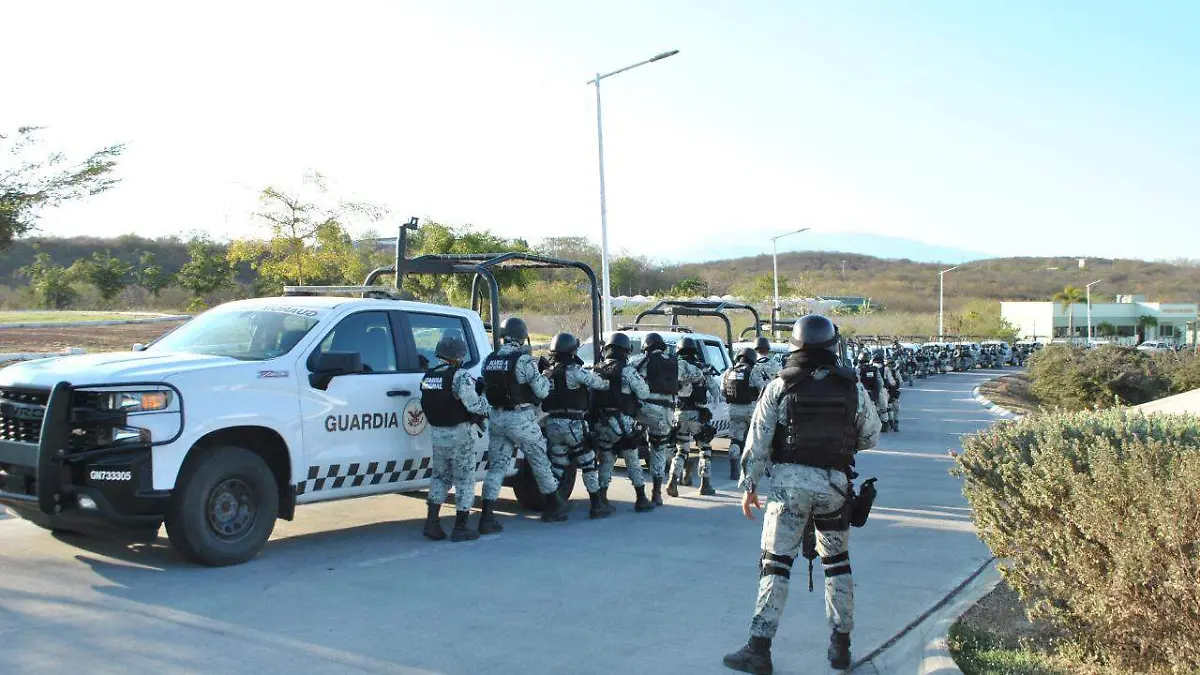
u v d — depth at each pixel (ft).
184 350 26.89
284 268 77.97
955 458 22.61
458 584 23.50
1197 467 16.72
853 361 68.54
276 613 20.52
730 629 20.53
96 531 23.53
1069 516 18.83
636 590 23.45
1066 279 652.07
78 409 22.50
